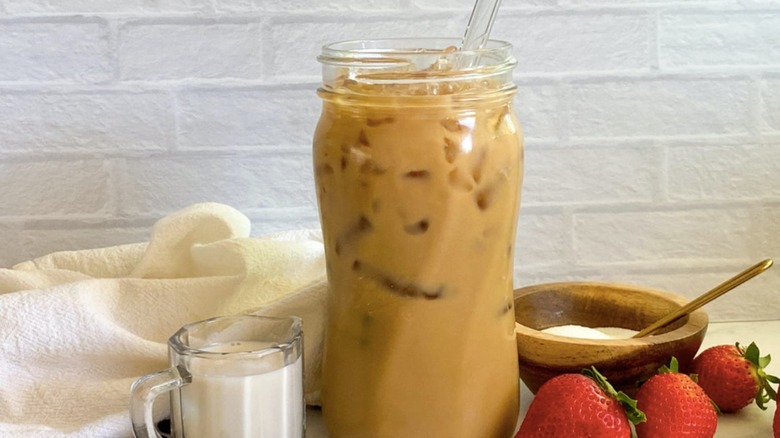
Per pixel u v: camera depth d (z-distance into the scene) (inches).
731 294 37.3
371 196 27.6
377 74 27.8
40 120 35.0
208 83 35.0
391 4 34.9
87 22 34.5
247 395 28.4
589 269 36.8
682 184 36.3
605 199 36.3
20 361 30.4
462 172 27.5
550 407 28.6
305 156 35.7
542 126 35.8
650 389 29.4
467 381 28.5
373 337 28.4
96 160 35.3
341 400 29.2
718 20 35.3
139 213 35.7
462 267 28.0
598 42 35.3
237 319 29.8
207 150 35.4
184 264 33.8
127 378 30.6
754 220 36.7
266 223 36.0
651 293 32.8
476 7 29.3
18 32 34.4
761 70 35.7
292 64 35.0
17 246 35.7
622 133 35.9
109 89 34.9
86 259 34.2
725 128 36.0
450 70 27.6
